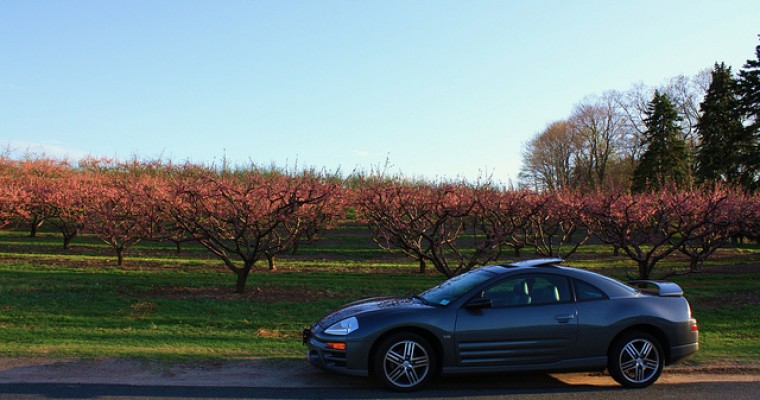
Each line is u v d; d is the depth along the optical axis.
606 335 6.48
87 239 27.30
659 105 47.56
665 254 14.27
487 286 6.55
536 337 6.38
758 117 35.91
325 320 6.72
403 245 15.23
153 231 14.36
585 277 6.75
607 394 6.26
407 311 6.36
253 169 16.16
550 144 65.44
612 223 14.96
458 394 6.19
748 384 6.76
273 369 7.10
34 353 7.48
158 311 11.34
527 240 17.27
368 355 6.20
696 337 6.80
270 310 11.69
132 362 7.15
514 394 6.23
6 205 24.20
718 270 20.27
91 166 29.84
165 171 19.70
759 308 12.52
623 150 60.75
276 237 18.22
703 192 20.42
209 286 14.35
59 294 12.53
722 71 43.59
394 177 16.58
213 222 16.19
